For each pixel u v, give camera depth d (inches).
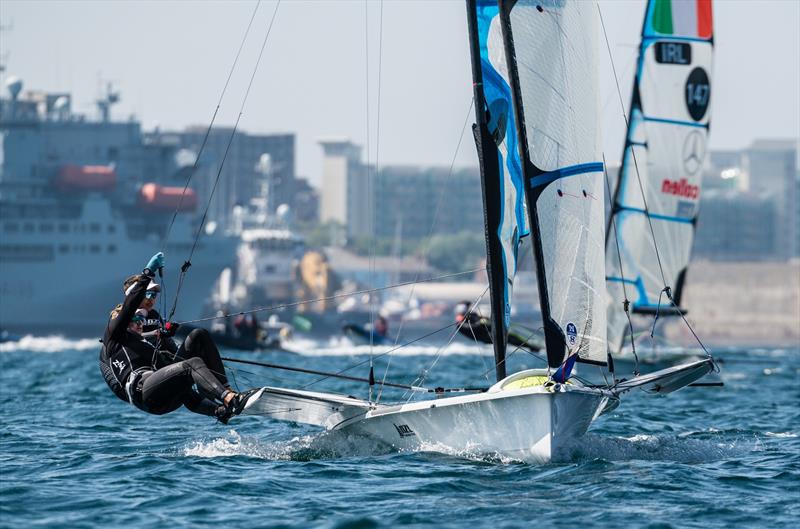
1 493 2047.2
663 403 4247.0
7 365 7440.9
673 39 5600.4
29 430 3120.1
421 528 1803.6
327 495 2055.9
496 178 2481.5
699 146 5669.3
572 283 2400.3
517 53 2386.8
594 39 2455.7
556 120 2409.0
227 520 1852.9
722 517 1899.6
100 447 2731.3
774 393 4982.8
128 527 1798.7
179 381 2219.5
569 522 1852.9
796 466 2418.8
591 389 2330.2
